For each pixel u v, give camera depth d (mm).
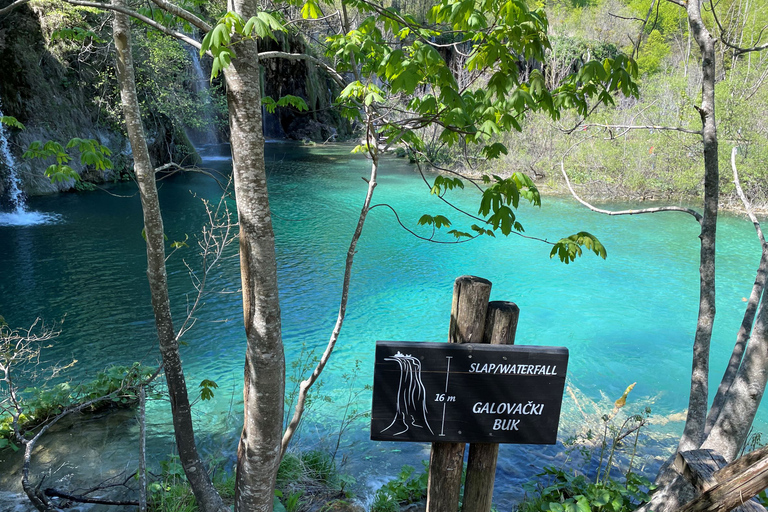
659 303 10023
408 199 18688
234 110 2230
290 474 4562
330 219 15797
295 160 27641
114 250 11859
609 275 11578
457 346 2355
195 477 3557
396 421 2443
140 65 17938
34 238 12578
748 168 17391
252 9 2168
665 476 3895
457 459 2631
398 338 8227
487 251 13023
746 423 3023
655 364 7617
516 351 2357
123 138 19516
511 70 2461
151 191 3309
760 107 17125
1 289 9430
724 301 10227
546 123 21922
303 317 8906
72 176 3600
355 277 10961
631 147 20031
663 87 20812
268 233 2357
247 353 2555
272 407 2529
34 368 6691
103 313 8617
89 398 5617
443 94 2361
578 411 6293
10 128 15695
